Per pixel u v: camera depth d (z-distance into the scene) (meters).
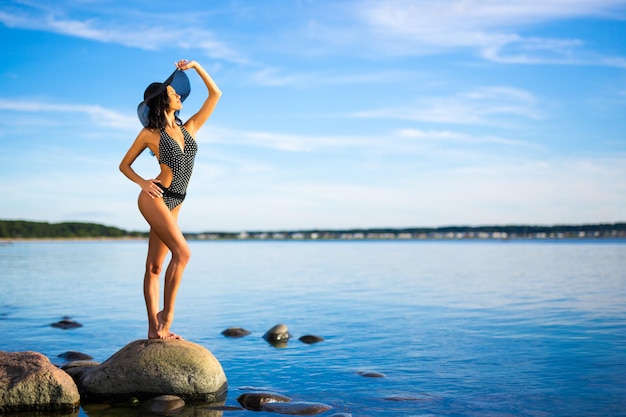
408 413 6.20
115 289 20.72
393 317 13.88
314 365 8.72
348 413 6.10
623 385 7.30
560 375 7.87
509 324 12.51
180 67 6.60
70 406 6.21
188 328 12.40
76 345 10.19
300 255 57.50
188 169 6.67
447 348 9.98
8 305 16.05
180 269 6.79
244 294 19.38
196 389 6.64
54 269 31.83
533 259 42.94
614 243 107.94
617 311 14.24
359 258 48.84
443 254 57.47
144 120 6.57
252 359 9.20
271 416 6.06
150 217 6.58
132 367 6.66
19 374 6.32
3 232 131.00
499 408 6.36
